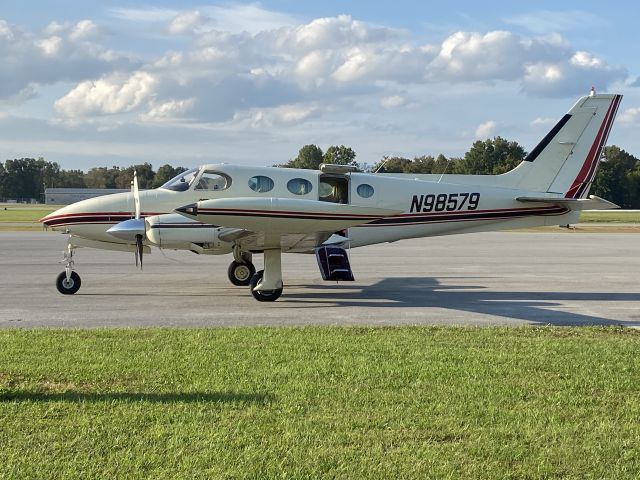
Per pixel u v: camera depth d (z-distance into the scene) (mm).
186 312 10648
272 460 4301
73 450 4426
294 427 4867
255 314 10484
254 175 12984
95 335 8211
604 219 63375
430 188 13844
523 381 6133
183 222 11969
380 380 6109
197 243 12062
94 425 4859
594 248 25891
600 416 5188
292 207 10547
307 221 10641
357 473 4133
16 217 57938
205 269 17531
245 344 7676
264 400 5477
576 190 14516
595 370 6539
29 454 4355
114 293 12992
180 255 21734
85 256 21266
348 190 13391
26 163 164750
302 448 4488
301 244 11984
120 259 20328
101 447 4473
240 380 6066
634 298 12617
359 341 7906
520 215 14219
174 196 12836
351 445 4559
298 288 14047
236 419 5023
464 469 4203
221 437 4656
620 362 6887
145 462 4250
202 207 10344
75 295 12672
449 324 9531
